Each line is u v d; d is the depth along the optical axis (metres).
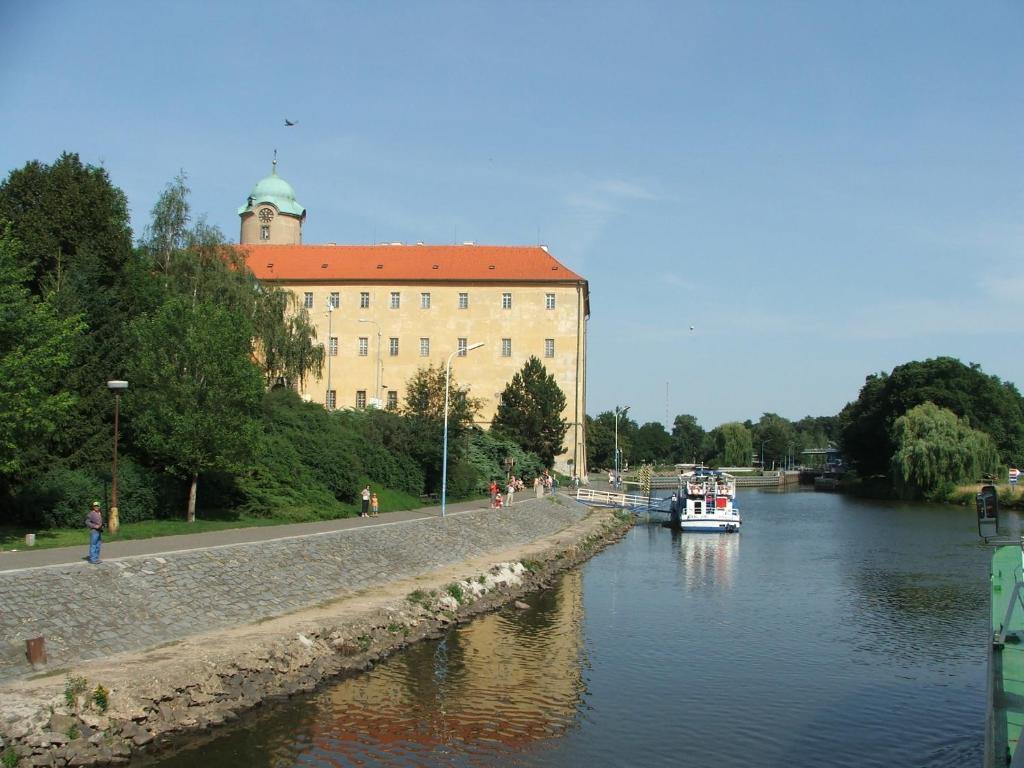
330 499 50.75
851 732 22.20
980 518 19.22
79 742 17.88
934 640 32.25
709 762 20.06
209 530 38.62
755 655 29.80
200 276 54.50
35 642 20.33
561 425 95.38
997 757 13.90
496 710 23.16
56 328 33.25
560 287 106.81
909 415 112.06
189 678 20.98
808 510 97.88
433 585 35.72
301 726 21.12
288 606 29.59
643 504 92.81
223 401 41.00
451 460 67.62
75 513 35.78
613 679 26.50
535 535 58.22
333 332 107.38
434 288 107.56
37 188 47.44
